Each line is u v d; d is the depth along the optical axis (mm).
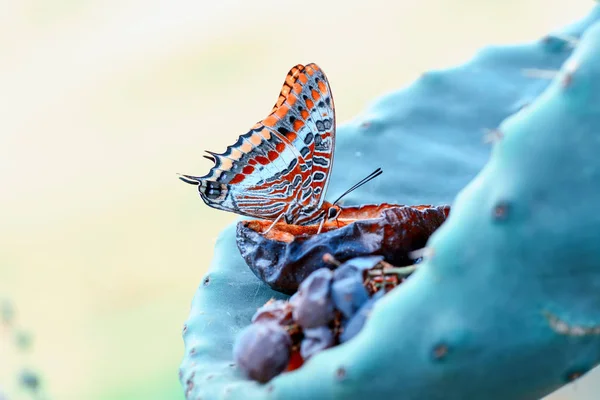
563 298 514
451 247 514
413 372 514
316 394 518
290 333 541
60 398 1021
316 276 537
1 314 675
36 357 1062
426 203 609
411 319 514
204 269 1193
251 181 608
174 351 1083
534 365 519
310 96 606
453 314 514
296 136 606
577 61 512
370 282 542
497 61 630
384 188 613
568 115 511
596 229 510
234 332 567
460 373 515
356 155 619
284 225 594
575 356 521
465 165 613
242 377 543
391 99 627
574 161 511
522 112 518
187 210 1261
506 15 1249
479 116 622
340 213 601
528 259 512
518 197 511
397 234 565
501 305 513
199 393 544
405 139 619
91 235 1245
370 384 515
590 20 623
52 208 1264
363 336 517
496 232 512
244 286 582
